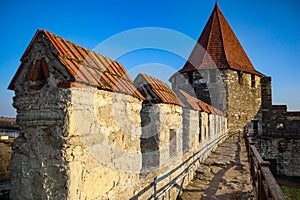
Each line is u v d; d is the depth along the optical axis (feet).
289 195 44.91
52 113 7.53
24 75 8.38
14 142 8.29
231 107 61.77
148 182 11.79
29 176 7.79
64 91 7.43
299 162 58.39
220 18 74.18
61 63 7.73
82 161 7.80
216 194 16.67
